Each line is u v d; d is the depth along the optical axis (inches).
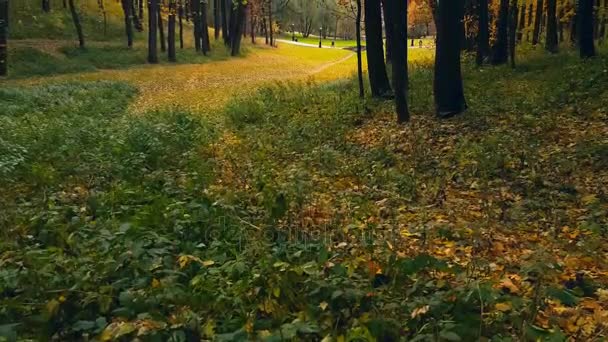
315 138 491.2
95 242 221.6
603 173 332.5
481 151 378.6
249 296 180.5
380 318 161.6
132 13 2015.3
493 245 240.5
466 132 448.8
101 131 511.2
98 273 192.4
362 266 204.4
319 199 317.1
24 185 347.9
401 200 311.9
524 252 232.4
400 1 500.1
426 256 192.2
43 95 810.2
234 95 839.1
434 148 415.5
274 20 2586.1
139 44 1878.7
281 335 151.3
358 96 697.6
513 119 475.5
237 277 196.2
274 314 171.5
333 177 369.4
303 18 2864.2
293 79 1253.7
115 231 237.5
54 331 167.5
